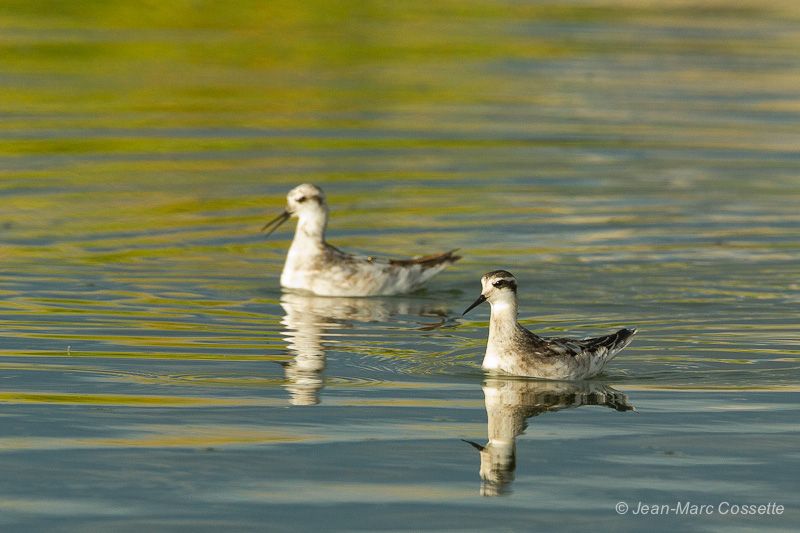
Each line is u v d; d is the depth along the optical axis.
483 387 14.23
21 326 16.89
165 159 30.19
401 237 23.22
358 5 66.19
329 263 19.56
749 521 10.39
